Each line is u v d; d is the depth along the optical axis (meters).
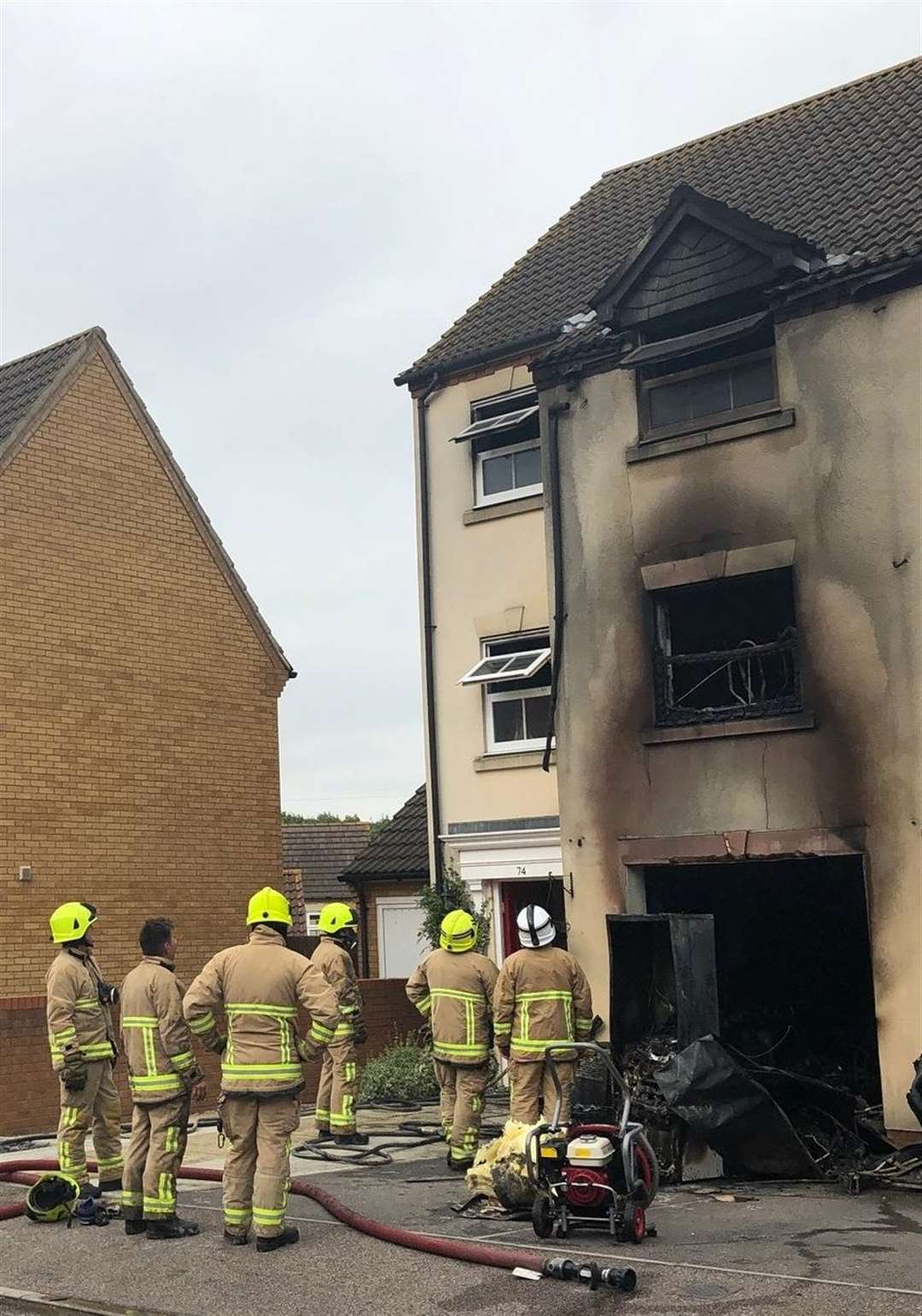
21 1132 13.65
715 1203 9.50
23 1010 13.85
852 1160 10.67
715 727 12.67
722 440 12.95
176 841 18.11
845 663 11.97
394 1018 17.69
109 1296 7.52
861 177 14.73
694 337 13.02
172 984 8.78
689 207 13.09
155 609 18.38
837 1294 6.94
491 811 15.97
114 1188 9.94
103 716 17.42
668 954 11.34
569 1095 10.12
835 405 12.28
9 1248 8.68
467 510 16.66
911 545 11.70
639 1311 6.80
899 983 11.34
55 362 17.97
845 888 14.29
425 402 17.20
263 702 19.75
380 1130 13.10
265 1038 8.41
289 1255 8.12
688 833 12.78
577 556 13.89
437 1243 7.96
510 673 15.39
